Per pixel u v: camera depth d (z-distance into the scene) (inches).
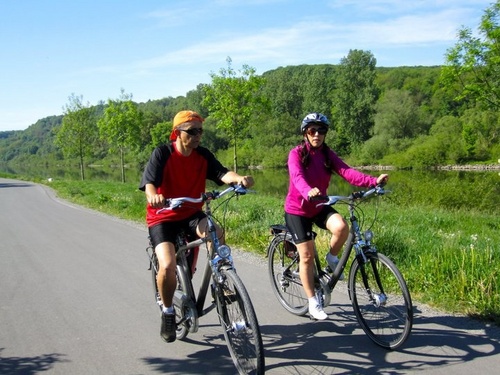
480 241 299.3
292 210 169.6
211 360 150.1
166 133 2783.0
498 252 248.1
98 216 528.1
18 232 413.7
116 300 210.7
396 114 2551.7
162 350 157.9
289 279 186.9
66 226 446.6
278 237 193.2
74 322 184.4
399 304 150.3
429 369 138.1
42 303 208.2
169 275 145.3
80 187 1009.5
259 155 2655.0
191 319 150.3
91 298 214.2
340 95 3058.6
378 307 155.5
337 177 1350.9
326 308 193.6
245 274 247.1
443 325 170.1
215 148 3061.0
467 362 141.2
